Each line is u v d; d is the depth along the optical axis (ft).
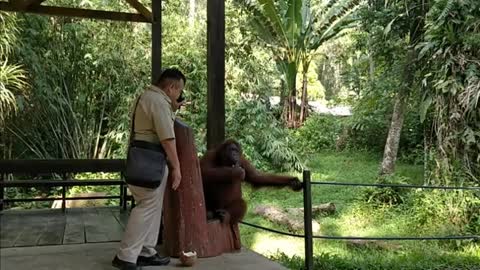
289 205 34.30
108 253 12.82
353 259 22.29
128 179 11.09
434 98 27.91
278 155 39.50
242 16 40.88
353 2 42.24
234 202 13.93
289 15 43.16
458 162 26.89
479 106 25.77
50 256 12.48
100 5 34.22
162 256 12.89
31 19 30.53
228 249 13.67
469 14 25.66
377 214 30.40
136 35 35.12
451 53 26.17
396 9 32.63
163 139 11.07
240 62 40.57
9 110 28.96
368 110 46.39
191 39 38.73
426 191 28.81
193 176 12.89
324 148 49.57
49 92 31.60
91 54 33.17
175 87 11.81
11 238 14.49
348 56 60.64
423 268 21.01
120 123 34.96
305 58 47.80
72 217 18.28
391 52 35.12
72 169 19.38
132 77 34.96
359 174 40.22
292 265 20.17
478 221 26.16
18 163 18.58
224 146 13.83
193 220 12.78
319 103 61.93
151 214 11.48
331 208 31.91
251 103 39.75
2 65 29.14
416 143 42.55
